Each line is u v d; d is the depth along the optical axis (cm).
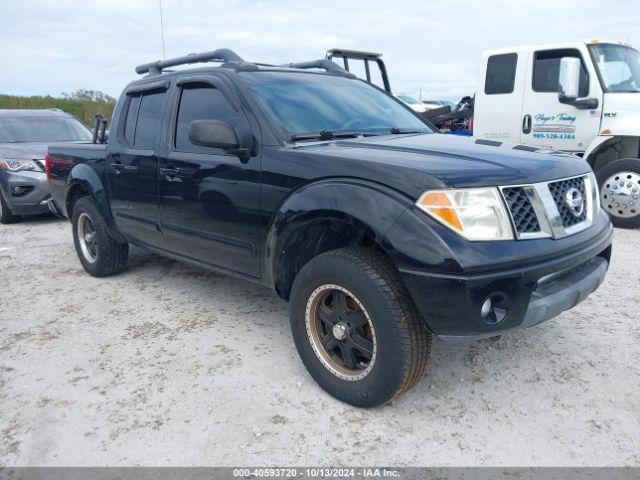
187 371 326
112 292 475
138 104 443
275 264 312
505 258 240
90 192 479
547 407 281
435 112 896
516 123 734
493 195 248
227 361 338
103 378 320
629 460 239
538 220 258
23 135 871
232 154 323
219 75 368
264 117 328
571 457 242
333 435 262
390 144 317
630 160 650
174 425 272
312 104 364
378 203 256
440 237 239
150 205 413
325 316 292
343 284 269
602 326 374
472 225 242
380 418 275
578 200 285
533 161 282
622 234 642
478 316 240
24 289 491
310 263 286
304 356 302
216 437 262
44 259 598
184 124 386
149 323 402
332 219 275
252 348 355
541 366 322
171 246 409
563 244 261
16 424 276
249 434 263
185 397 297
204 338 372
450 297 237
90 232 513
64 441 262
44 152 793
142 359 343
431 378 312
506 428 265
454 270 235
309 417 276
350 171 273
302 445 255
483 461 242
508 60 730
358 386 276
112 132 461
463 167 258
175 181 380
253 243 328
